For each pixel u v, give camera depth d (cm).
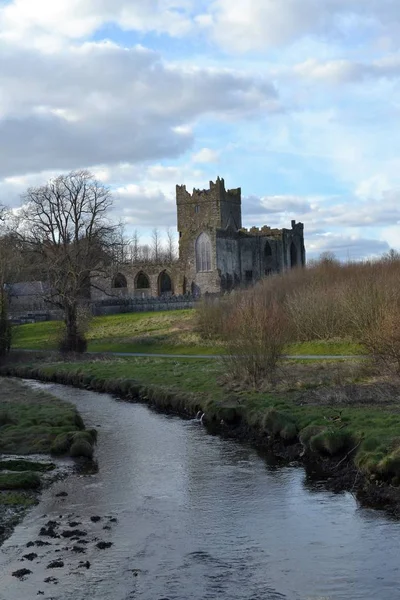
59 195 6981
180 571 1455
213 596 1340
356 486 1928
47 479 2166
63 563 1496
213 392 3422
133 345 6788
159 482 2123
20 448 2556
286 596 1332
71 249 6975
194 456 2439
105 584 1398
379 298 4675
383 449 2014
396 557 1478
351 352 4734
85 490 2050
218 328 6334
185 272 12938
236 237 13725
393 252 7588
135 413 3394
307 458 2270
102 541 1622
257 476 2144
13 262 6994
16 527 1723
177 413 3356
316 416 2527
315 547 1555
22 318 9638
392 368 3284
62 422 2875
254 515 1786
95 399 3938
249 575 1428
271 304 4666
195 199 14625
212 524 1731
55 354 6269
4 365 5978
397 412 2523
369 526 1653
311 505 1833
